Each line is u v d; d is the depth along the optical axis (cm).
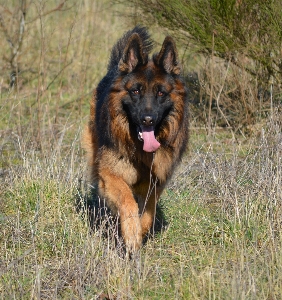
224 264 780
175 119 887
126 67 868
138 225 834
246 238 896
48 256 871
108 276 767
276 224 919
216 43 1359
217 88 1435
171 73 877
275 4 1268
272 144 1111
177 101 880
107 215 923
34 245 848
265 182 979
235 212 938
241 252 791
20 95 1667
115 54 1032
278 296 730
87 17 1952
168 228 949
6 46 1958
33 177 1092
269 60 1352
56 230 928
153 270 816
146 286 766
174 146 898
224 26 1345
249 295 727
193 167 1161
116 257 808
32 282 763
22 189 1063
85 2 1941
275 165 1055
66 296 757
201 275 755
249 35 1341
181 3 1330
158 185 903
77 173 1123
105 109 889
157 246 911
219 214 981
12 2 2002
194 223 969
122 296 736
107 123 881
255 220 929
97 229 941
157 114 844
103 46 1870
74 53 1820
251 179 1057
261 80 1417
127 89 859
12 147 1338
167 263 847
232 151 1230
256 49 1330
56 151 1195
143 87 849
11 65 1798
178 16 1381
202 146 1227
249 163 1102
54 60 1847
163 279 795
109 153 883
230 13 1324
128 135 873
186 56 1628
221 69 1470
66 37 1958
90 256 812
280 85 1416
